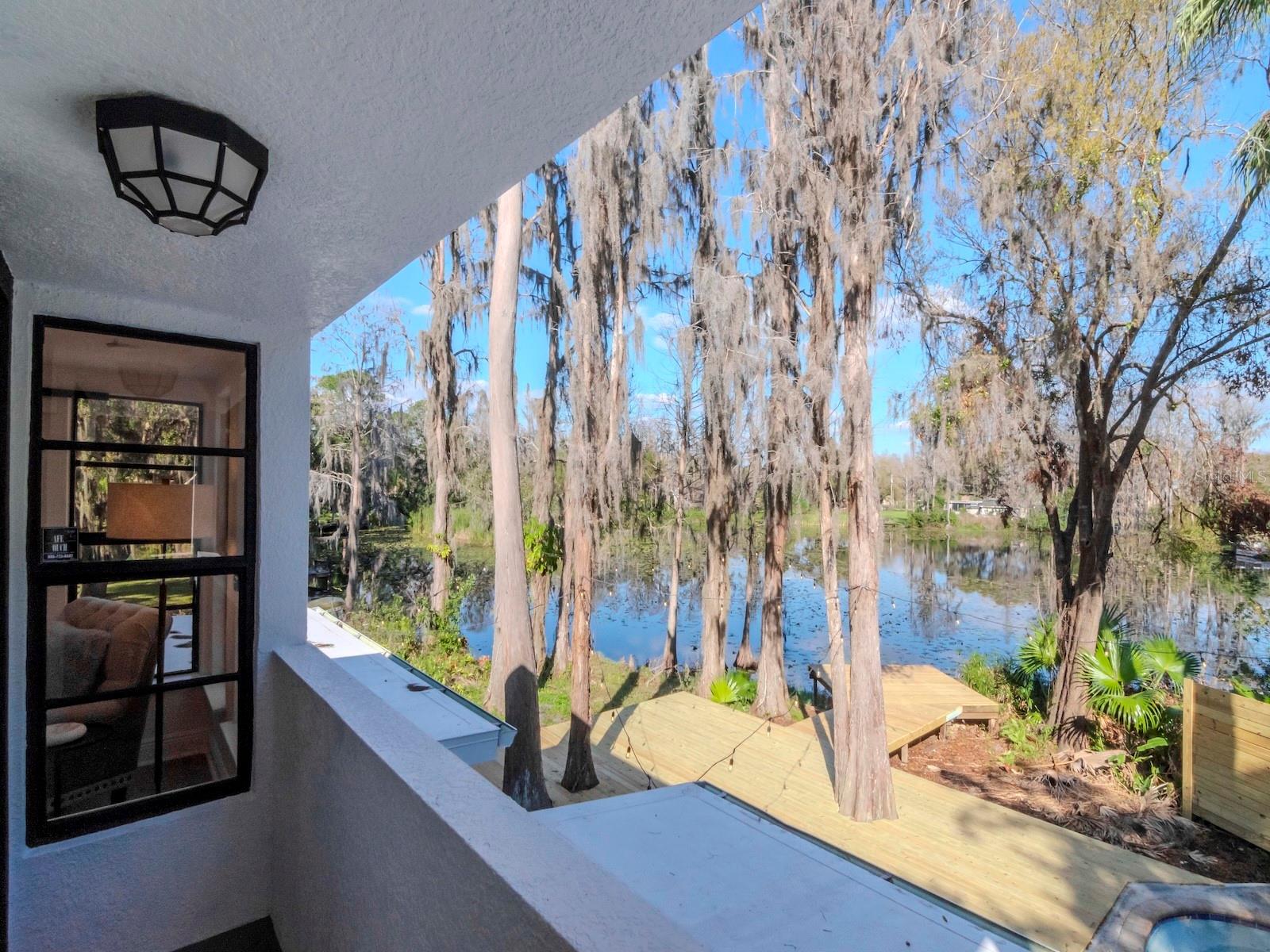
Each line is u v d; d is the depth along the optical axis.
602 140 10.30
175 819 1.91
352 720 1.45
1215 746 6.28
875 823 6.54
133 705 1.93
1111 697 7.86
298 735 1.84
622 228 11.09
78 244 1.44
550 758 9.10
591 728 9.51
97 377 1.89
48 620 1.79
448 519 14.18
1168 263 7.80
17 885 1.68
